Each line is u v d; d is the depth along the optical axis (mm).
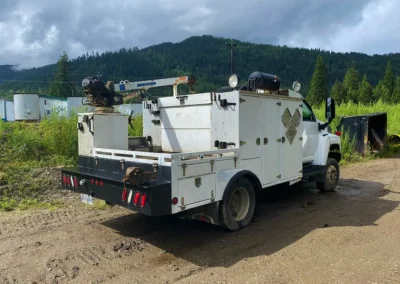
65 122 10055
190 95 5812
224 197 4895
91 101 5699
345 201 7102
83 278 3791
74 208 6434
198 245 4727
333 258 4211
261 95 5520
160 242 4836
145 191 4023
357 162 13102
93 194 4852
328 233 5094
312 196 7578
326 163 7727
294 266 4012
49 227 5410
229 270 3953
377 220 5730
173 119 6188
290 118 6176
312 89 61719
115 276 3840
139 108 13898
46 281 3723
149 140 6684
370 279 3664
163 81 6883
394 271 3842
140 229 5359
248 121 5293
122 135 5715
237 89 5520
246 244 4738
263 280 3680
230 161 4996
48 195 7180
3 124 10711
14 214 6074
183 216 4992
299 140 6449
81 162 5664
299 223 5645
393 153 15336
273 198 7410
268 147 5707
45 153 9578
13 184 7344
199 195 4535
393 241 4734
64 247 4629
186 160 4352
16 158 9016
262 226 5492
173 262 4191
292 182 6320
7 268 4012
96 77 5684
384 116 15430
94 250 4539
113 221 5727
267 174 5719
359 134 14391
